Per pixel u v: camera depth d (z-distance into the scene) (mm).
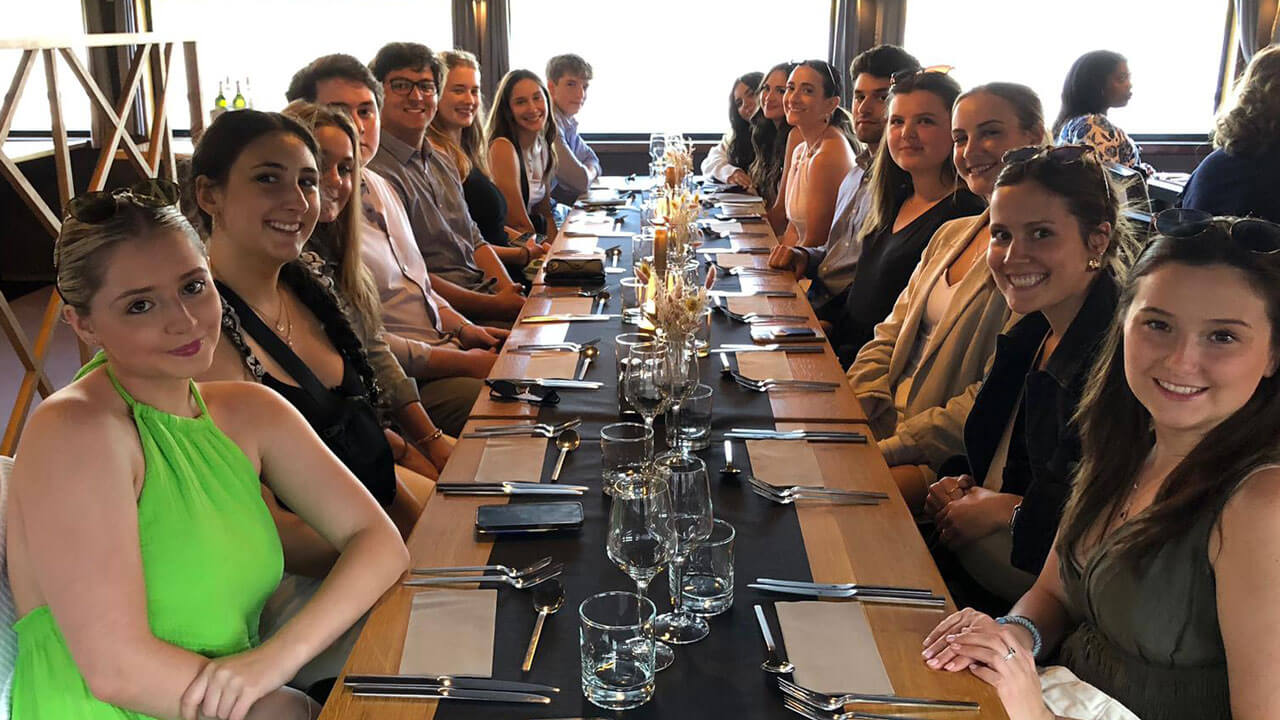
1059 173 2062
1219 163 3846
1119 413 1589
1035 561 2029
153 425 1501
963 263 2812
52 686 1457
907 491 2566
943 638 1437
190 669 1414
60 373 4965
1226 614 1354
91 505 1397
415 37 7488
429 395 3295
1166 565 1419
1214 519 1371
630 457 1865
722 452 2123
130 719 1471
